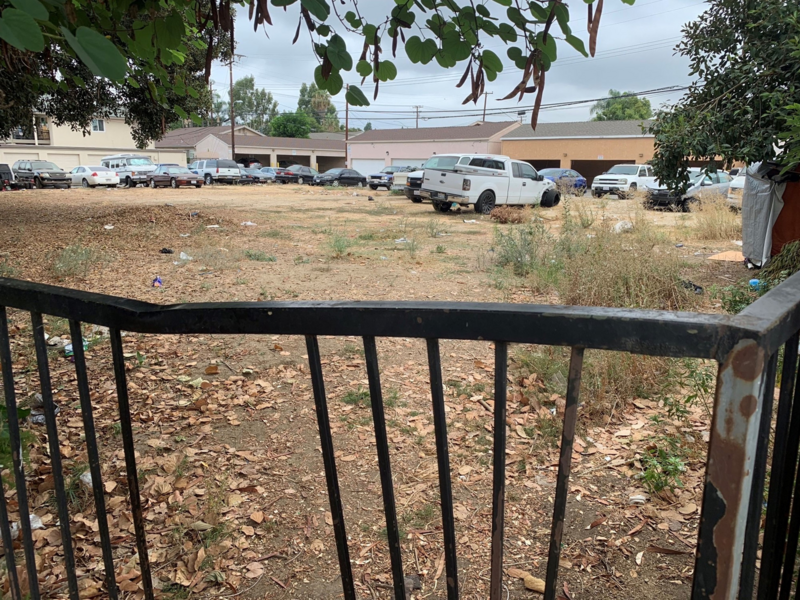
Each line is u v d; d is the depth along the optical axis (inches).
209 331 44.9
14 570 64.9
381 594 93.7
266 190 1212.5
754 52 272.8
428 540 106.0
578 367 34.5
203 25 82.9
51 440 55.9
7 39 44.6
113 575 57.8
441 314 37.7
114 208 692.7
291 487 122.6
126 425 52.8
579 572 97.3
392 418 151.9
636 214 463.8
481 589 94.3
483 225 588.7
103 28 84.7
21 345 204.2
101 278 313.9
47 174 1198.9
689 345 30.6
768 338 29.0
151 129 649.0
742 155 277.1
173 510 114.6
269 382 176.9
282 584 96.4
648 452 131.8
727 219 489.4
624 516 111.3
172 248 416.5
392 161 2086.6
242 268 345.1
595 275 241.6
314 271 338.6
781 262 239.9
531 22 72.0
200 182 1262.3
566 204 448.1
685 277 315.3
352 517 113.0
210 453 136.3
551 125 1807.3
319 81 74.9
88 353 197.5
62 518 57.7
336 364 190.7
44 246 405.7
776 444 45.1
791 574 55.2
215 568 99.7
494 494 39.7
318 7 61.9
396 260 377.7
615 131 1610.5
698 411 154.5
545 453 134.3
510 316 35.6
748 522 37.3
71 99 529.0
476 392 167.6
